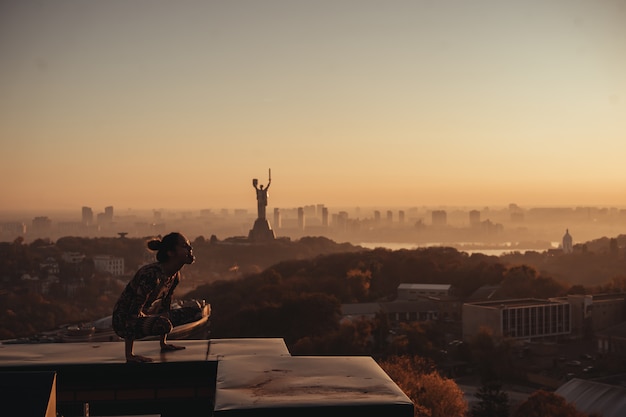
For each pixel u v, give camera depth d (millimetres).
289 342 112875
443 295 156000
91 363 5504
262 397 4043
